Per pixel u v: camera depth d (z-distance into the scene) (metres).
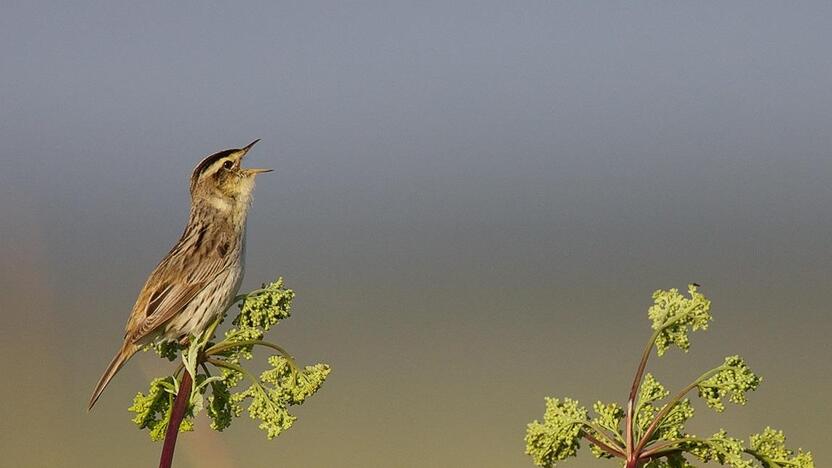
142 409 4.07
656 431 3.61
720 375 3.56
